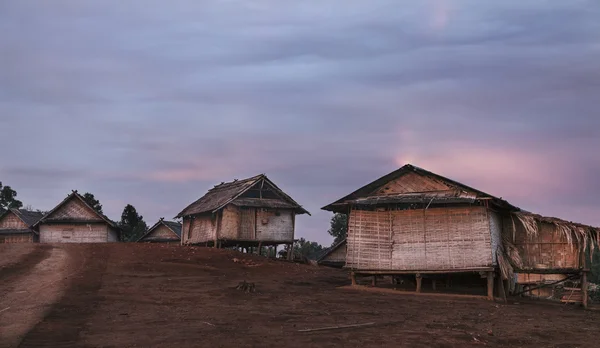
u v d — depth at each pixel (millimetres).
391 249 27469
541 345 16641
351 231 28219
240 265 31859
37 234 52781
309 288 27156
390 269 27234
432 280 28828
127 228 71062
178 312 19297
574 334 18469
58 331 15984
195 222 45344
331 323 18422
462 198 25969
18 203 80000
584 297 26234
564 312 23938
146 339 15492
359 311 20922
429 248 26781
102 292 22000
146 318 18141
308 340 15969
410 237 27266
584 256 26453
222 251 34969
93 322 17281
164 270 28422
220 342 15383
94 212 50406
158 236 59969
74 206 50531
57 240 49969
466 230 26312
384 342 16047
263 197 42531
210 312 19484
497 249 26531
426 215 27203
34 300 20016
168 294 22500
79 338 15383
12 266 26750
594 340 17578
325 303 22438
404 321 19328
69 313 18328
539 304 26094
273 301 22391
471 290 28578
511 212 27859
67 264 28094
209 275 28188
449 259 26312
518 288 33250
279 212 42000
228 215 40406
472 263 25875
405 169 27875
